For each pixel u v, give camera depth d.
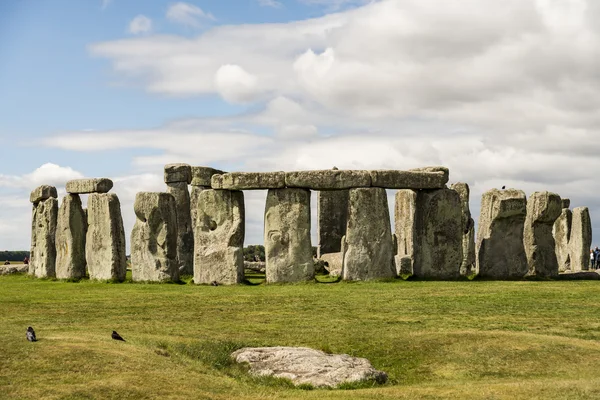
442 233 41.19
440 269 41.12
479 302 31.41
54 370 19.09
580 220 52.69
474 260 47.97
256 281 42.91
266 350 22.64
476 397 18.73
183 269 49.03
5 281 46.22
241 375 21.05
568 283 38.06
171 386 18.84
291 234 39.94
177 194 49.50
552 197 41.94
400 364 22.62
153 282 41.50
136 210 42.28
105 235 42.66
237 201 41.22
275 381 20.52
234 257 40.53
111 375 19.08
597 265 55.62
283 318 28.50
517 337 23.64
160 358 21.03
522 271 41.69
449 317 28.17
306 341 24.47
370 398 18.75
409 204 48.31
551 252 42.59
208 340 24.08
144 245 42.06
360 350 23.62
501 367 21.69
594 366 21.47
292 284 39.19
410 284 37.69
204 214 41.41
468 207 48.31
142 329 26.05
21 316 28.88
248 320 28.16
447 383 20.58
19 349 20.14
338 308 30.53
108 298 34.31
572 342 23.31
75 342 21.33
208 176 50.12
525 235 42.66
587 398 18.45
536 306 30.34
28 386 18.11
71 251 45.31
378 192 39.88
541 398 18.53
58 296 35.38
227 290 36.75
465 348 23.06
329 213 52.81
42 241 48.28
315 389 19.97
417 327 26.27
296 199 40.06
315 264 48.75
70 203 45.44
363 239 39.59
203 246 41.19
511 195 41.59
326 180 39.94
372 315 28.84
